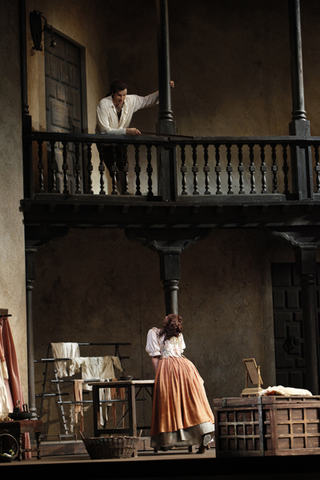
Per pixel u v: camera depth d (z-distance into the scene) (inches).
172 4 480.1
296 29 408.8
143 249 450.9
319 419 255.3
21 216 364.8
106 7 477.1
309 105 478.9
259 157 475.2
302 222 401.7
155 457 272.7
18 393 311.1
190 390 287.9
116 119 398.3
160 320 444.5
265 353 454.6
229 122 473.7
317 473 215.5
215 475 215.0
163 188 387.9
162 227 390.3
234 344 452.8
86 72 447.2
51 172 377.7
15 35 372.8
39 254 435.5
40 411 372.2
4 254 344.5
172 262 390.3
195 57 477.1
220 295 457.4
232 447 257.1
